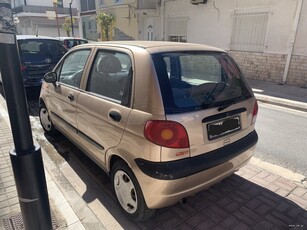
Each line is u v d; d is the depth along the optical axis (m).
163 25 14.70
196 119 2.31
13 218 2.57
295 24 9.23
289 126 5.75
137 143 2.30
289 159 4.12
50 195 2.93
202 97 2.45
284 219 2.71
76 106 3.28
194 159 2.34
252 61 10.89
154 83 2.27
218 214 2.78
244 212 2.81
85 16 24.45
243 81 3.01
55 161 3.88
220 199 3.02
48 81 3.87
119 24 19.22
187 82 2.52
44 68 7.39
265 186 3.28
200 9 12.46
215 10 11.80
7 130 4.80
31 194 2.04
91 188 3.23
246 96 2.90
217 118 2.48
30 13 33.34
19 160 1.94
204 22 12.43
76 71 3.51
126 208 2.69
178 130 2.21
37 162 2.01
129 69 2.52
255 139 2.97
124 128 2.42
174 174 2.20
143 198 2.42
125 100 2.48
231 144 2.68
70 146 4.38
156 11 15.01
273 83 10.18
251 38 10.79
